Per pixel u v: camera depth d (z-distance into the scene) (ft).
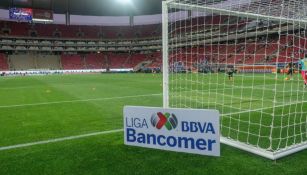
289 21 20.75
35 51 194.59
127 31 209.97
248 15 20.48
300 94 35.12
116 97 37.11
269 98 32.14
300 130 16.89
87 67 185.57
